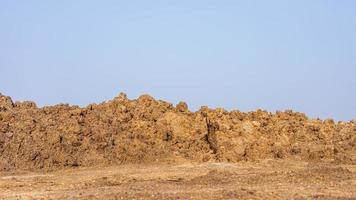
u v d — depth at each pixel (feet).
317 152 221.25
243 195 141.28
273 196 142.10
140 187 155.84
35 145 199.93
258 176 174.81
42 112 218.38
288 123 236.43
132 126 218.59
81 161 199.72
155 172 184.34
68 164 197.47
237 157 211.00
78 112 219.82
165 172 184.34
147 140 214.48
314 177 173.06
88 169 193.88
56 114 218.18
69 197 139.44
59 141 202.90
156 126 219.61
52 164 196.44
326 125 241.35
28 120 209.67
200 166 196.54
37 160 195.93
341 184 161.99
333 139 232.53
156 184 161.27
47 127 208.03
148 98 235.40
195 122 224.74
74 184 164.76
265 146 217.97
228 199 137.28
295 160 214.90
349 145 229.25
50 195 144.46
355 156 220.23
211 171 184.24
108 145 208.33
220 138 217.97
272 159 212.23
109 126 216.33
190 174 180.75
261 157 214.28
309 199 139.03
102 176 178.19
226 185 160.04
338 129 240.32
